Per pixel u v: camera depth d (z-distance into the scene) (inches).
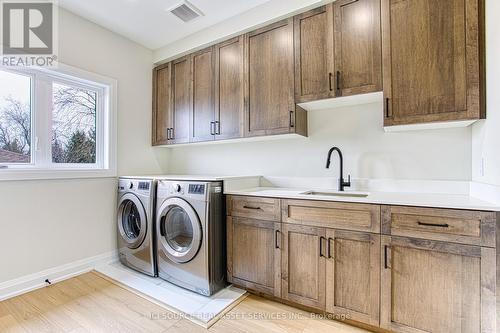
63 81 96.0
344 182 83.6
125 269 99.4
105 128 106.1
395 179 79.0
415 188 76.2
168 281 88.4
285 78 83.1
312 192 86.3
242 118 92.0
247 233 79.1
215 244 80.8
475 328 49.8
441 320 52.9
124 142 111.7
